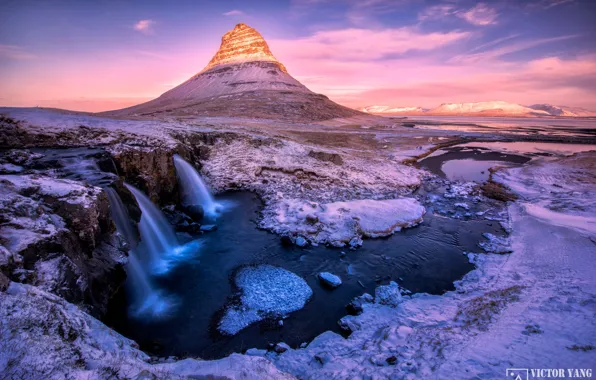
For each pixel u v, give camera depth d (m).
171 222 15.73
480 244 15.11
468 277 11.98
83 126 17.78
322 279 11.44
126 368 4.45
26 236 6.55
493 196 23.11
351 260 13.20
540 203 20.56
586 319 7.31
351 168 28.42
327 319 9.43
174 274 11.62
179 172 19.59
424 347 6.91
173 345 8.08
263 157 27.64
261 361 5.82
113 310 9.02
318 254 13.59
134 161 15.51
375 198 21.66
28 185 8.38
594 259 11.88
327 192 22.00
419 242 15.25
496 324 7.70
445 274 12.35
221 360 5.67
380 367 6.35
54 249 6.96
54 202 8.20
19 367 3.49
